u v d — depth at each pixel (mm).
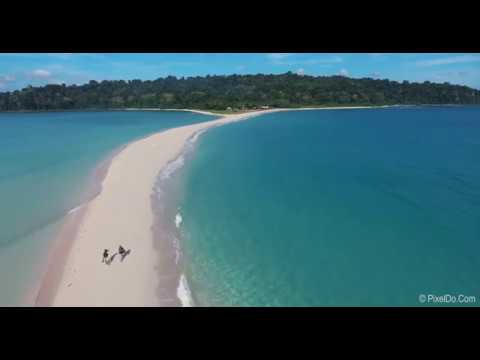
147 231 22641
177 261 19094
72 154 48906
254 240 21719
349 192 30672
